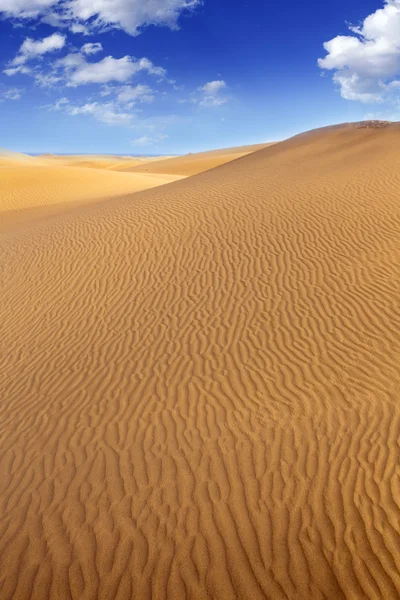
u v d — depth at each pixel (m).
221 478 5.81
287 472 5.81
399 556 4.60
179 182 25.22
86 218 17.17
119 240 14.19
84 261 13.20
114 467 6.16
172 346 9.01
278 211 14.75
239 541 4.93
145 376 8.20
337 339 8.59
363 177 17.08
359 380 7.43
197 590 4.47
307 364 8.00
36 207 27.98
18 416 7.47
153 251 13.18
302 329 9.04
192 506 5.43
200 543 4.95
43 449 6.66
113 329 9.88
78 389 8.04
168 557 4.82
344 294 10.01
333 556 4.67
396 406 6.77
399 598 4.23
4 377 8.65
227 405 7.21
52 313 10.86
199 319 9.83
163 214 15.91
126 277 12.04
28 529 5.31
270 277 11.11
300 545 4.82
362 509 5.17
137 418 7.13
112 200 22.33
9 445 6.81
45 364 8.94
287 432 6.51
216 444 6.41
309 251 12.02
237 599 4.36
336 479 5.63
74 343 9.54
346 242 12.17
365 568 4.52
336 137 28.44
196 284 11.26
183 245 13.30
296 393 7.31
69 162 108.06
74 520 5.38
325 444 6.21
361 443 6.16
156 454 6.33
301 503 5.34
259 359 8.30
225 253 12.52
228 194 17.64
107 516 5.39
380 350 8.12
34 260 13.80
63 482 5.98
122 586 4.57
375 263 11.04
